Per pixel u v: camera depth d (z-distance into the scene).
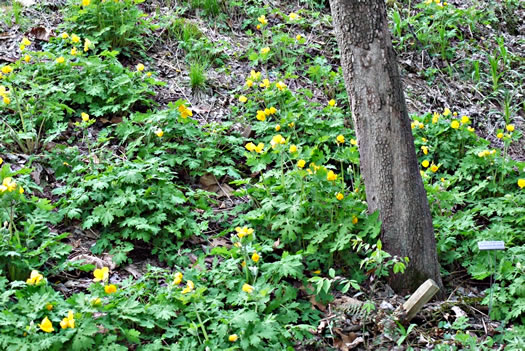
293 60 7.07
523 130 7.14
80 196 4.51
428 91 7.46
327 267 4.42
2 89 5.01
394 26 8.23
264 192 4.81
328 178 4.43
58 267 4.05
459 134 5.89
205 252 4.53
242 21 7.89
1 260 3.77
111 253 4.28
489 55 8.03
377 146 4.29
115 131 5.57
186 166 5.39
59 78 5.82
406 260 4.14
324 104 6.64
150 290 3.92
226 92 6.58
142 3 7.68
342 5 4.23
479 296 4.31
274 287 3.92
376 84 4.24
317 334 3.84
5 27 6.74
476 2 9.38
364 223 4.40
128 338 3.43
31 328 3.20
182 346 3.47
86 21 6.59
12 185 3.82
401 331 3.84
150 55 6.88
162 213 4.49
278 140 4.59
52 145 5.31
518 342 3.61
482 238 4.54
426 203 4.34
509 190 5.34
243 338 3.46
